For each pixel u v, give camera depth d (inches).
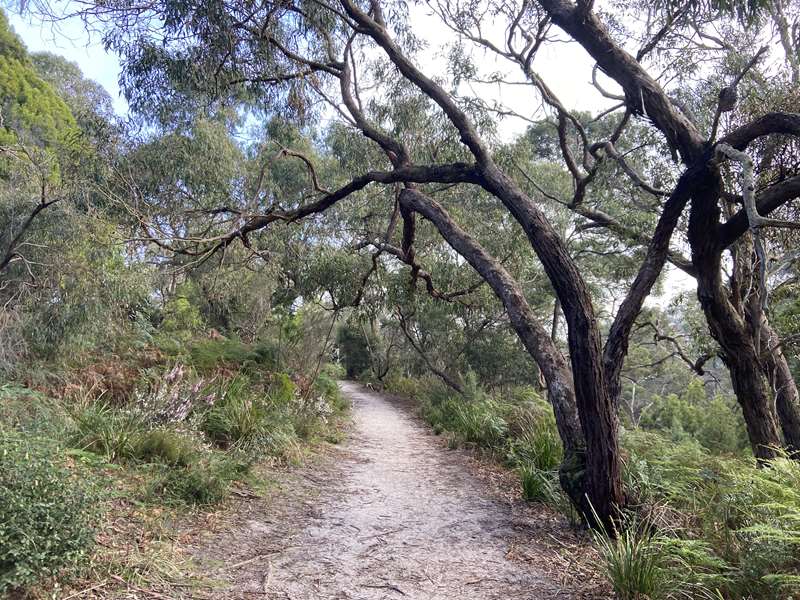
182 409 280.7
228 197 506.0
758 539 140.6
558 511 252.5
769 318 358.3
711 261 260.8
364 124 331.9
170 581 157.8
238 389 367.6
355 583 171.8
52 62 805.2
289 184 589.6
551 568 186.7
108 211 373.7
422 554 200.5
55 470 147.7
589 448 211.6
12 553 126.0
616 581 155.4
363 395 1084.5
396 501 276.5
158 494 216.5
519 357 815.7
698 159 224.1
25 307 303.3
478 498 284.5
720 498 190.9
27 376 270.1
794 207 307.7
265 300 703.7
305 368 584.1
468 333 797.9
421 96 418.0
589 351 213.5
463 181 278.4
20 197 309.3
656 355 889.5
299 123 400.5
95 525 158.9
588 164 423.5
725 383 847.1
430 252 565.6
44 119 527.5
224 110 490.0
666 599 148.4
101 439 237.1
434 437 531.2
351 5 294.4
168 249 345.7
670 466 244.1
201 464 247.8
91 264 322.7
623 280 686.5
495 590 168.6
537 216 239.5
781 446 282.8
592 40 256.7
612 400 217.2
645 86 245.9
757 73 323.0
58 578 140.3
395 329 1119.0
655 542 161.5
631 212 446.3
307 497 270.4
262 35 302.7
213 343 483.2
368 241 494.0
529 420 390.6
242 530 210.5
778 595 139.3
